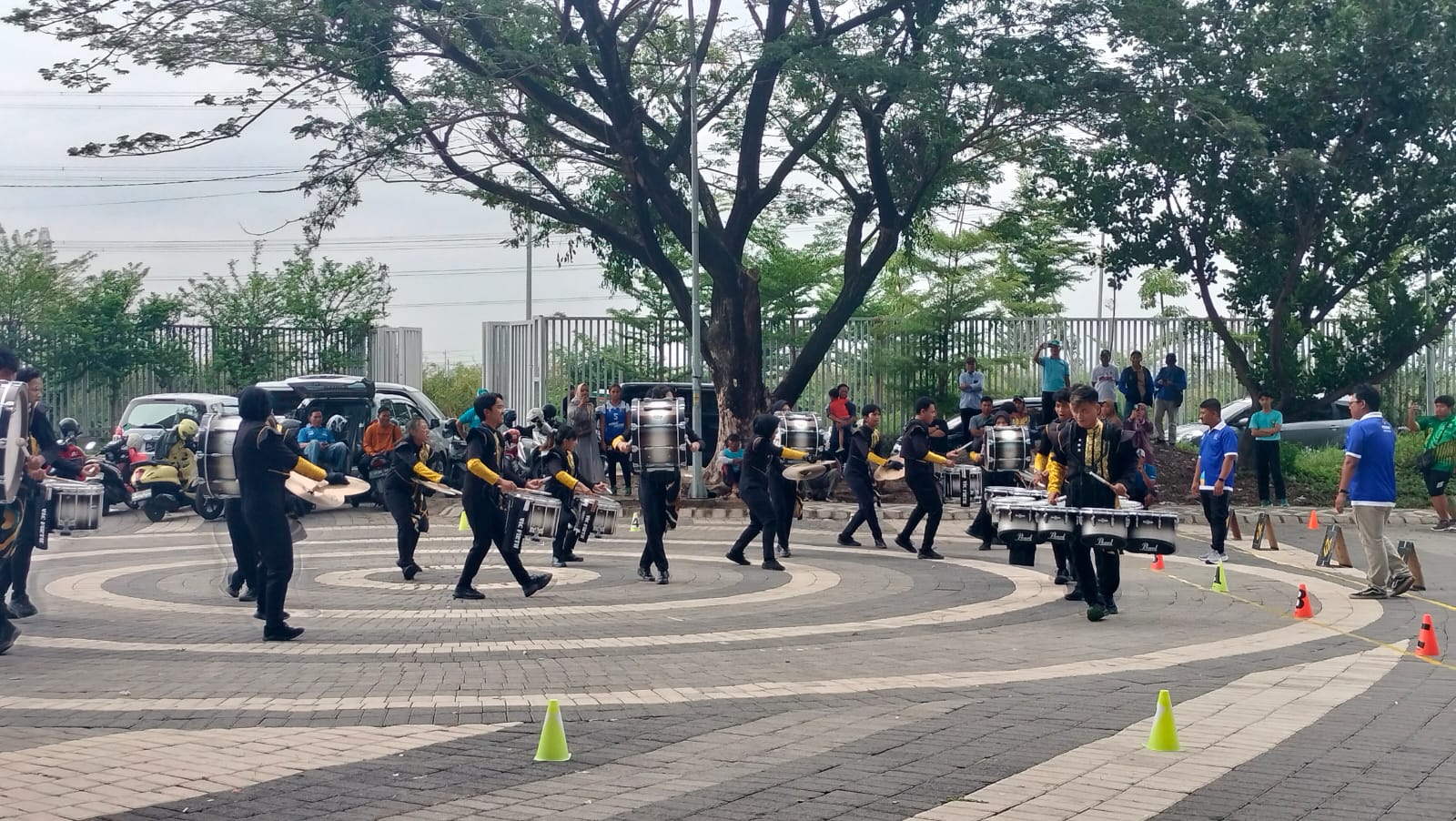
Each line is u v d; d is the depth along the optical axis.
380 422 24.28
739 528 21.58
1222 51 25.36
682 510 23.38
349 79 21.97
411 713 7.98
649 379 30.64
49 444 12.33
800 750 7.05
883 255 26.09
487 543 13.31
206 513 21.41
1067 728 7.54
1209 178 26.48
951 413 31.38
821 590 14.13
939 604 13.05
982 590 14.18
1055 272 44.75
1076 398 11.92
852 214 27.92
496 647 10.48
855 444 18.70
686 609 12.70
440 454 26.23
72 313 33.91
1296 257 27.42
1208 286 28.31
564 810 5.94
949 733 7.43
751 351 25.36
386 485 14.95
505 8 21.52
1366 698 8.39
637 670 9.49
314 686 8.87
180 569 15.90
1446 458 21.47
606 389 30.77
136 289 35.00
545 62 22.45
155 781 6.38
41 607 12.74
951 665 9.68
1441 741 7.23
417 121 22.00
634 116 23.89
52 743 7.20
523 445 23.84
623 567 16.27
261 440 10.77
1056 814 5.86
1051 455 12.30
